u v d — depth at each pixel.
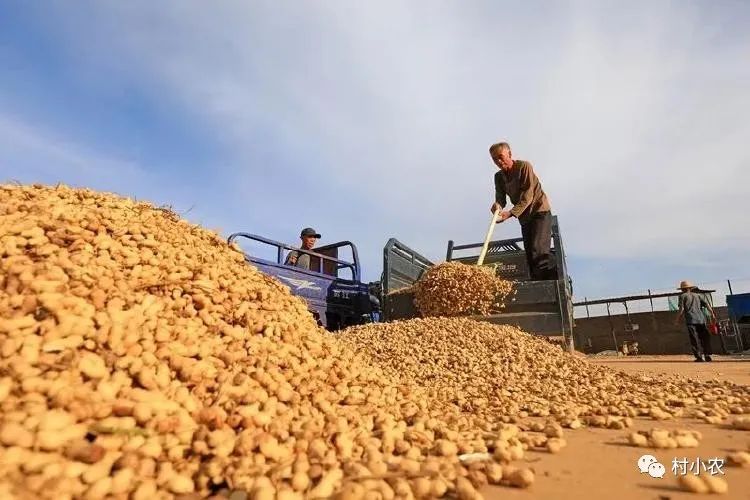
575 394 3.97
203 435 1.64
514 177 7.98
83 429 1.43
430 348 5.29
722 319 16.69
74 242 2.55
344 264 9.17
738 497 1.55
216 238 3.91
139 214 3.53
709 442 2.28
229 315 2.79
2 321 1.72
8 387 1.44
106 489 1.27
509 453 1.97
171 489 1.40
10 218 2.58
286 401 2.22
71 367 1.64
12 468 1.21
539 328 6.66
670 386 4.45
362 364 3.40
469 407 3.32
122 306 2.20
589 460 2.01
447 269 7.29
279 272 7.46
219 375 2.10
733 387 4.36
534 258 7.70
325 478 1.49
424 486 1.53
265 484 1.41
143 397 1.67
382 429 2.17
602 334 16.94
